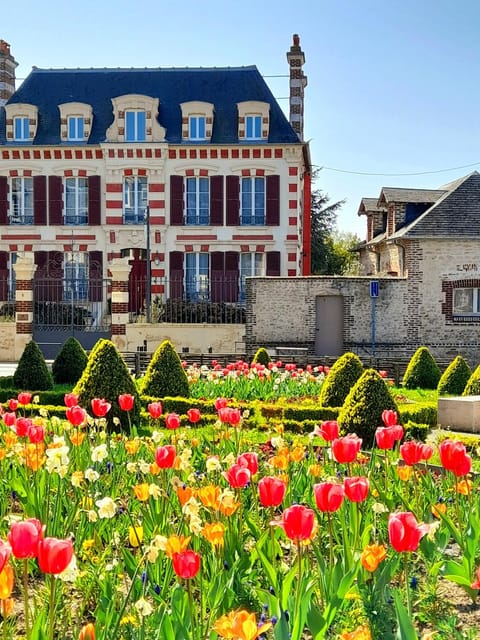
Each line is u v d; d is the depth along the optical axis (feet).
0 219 121.49
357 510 17.07
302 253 134.00
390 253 115.24
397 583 17.42
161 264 119.96
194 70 128.57
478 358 91.15
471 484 21.68
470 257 90.99
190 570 12.10
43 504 19.15
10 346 93.76
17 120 122.62
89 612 16.12
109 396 42.06
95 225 120.57
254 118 119.96
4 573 10.27
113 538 18.80
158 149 119.24
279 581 15.65
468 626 15.64
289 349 86.58
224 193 119.55
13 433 25.70
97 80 128.67
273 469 22.58
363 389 39.60
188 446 28.45
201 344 93.35
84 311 115.03
